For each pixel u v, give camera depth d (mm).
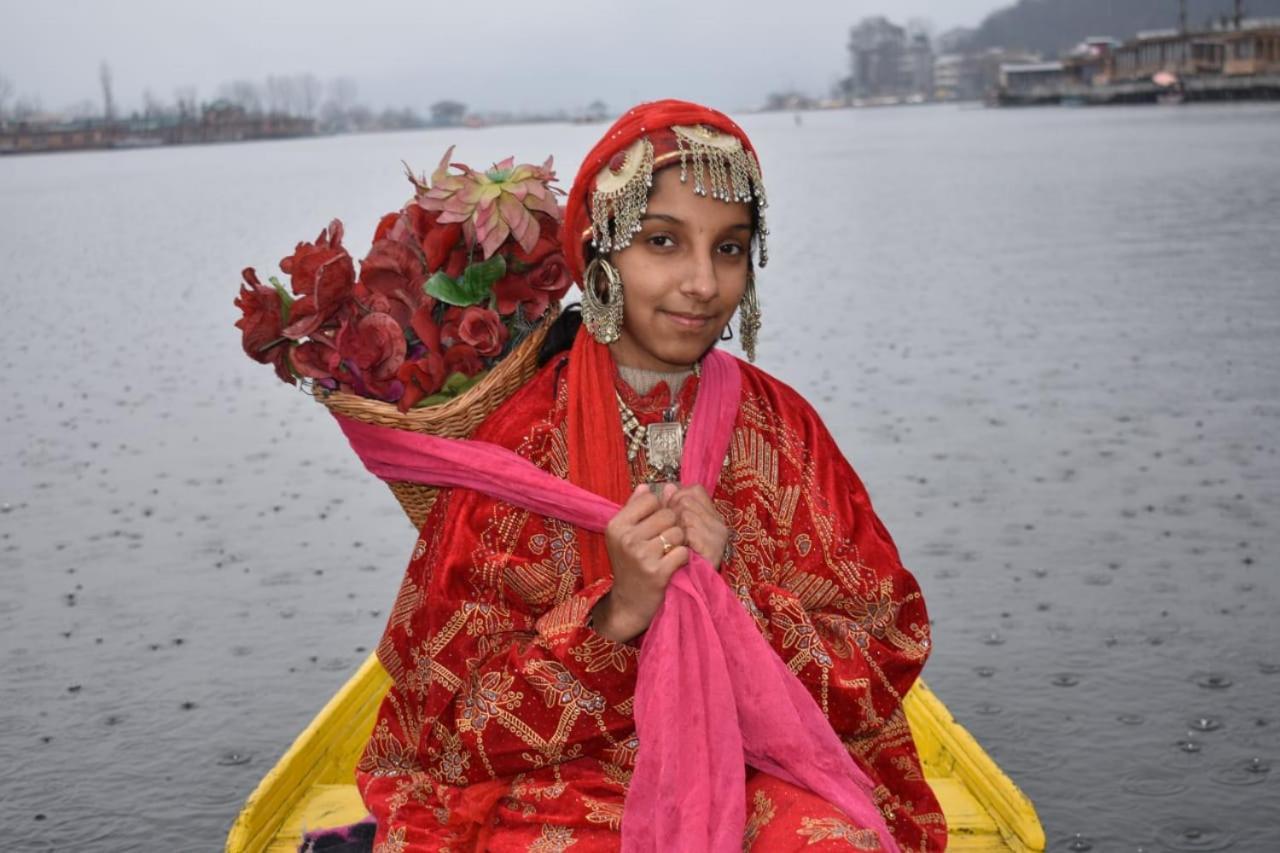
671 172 2109
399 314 2289
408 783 2258
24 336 15125
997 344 12367
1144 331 12758
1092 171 37312
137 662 5855
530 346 2359
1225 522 7090
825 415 9766
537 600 2199
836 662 2143
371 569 6926
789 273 18484
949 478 8031
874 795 2209
